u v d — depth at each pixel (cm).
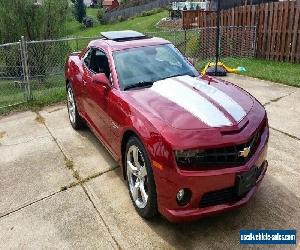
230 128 330
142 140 341
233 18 1270
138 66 456
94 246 345
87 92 512
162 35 1445
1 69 1045
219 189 323
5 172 494
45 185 455
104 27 4797
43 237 363
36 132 630
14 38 2120
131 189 395
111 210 396
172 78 441
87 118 547
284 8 1106
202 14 1434
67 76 614
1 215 402
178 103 370
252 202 396
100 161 508
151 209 354
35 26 2133
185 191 321
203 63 1130
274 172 457
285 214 375
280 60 1159
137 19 4450
